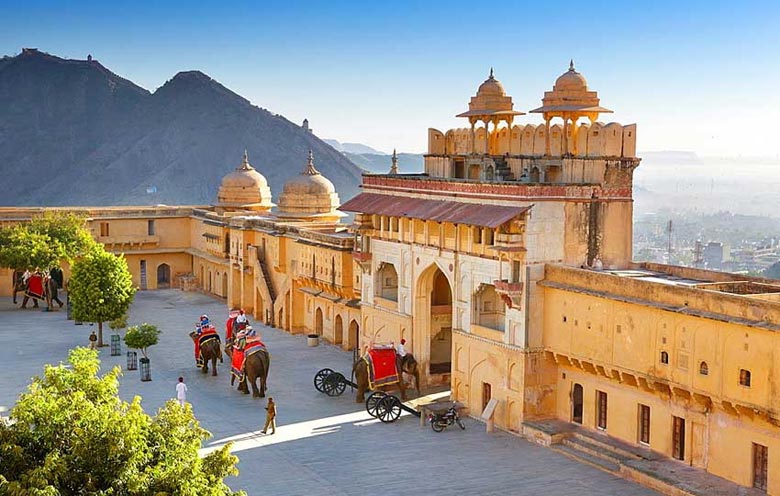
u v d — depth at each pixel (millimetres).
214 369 42750
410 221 39219
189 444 19562
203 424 34906
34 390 19406
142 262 69000
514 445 32344
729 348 26391
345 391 39906
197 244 68375
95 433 18234
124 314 49688
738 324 25781
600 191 34219
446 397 38156
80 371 20281
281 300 53219
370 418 35844
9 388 39062
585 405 32469
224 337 51812
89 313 47500
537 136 37281
